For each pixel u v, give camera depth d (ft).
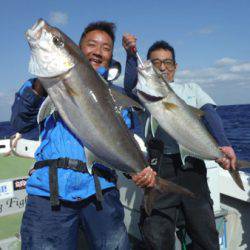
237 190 6.29
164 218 5.32
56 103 3.74
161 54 5.91
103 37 4.74
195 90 5.84
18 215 6.84
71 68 3.73
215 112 5.61
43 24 3.69
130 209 6.76
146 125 5.82
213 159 5.34
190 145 5.24
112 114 3.96
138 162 4.12
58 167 4.20
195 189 5.37
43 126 4.48
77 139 4.29
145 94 5.16
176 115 5.16
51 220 4.20
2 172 8.28
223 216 6.09
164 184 4.34
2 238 5.84
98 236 4.42
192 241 5.48
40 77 3.68
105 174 4.45
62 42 3.73
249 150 24.14
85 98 3.81
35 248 4.14
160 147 5.54
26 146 8.71
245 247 6.37
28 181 4.39
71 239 4.35
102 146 3.91
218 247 5.35
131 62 5.29
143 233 5.44
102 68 4.70
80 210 4.41
